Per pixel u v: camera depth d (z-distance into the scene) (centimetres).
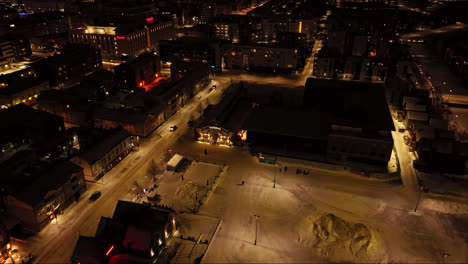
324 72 17000
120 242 6347
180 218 7556
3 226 6406
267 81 16900
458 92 15650
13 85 13062
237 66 18788
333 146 9844
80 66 16325
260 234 7162
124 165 9600
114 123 11231
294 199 8256
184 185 8706
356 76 16550
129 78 15088
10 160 8569
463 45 19650
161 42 18675
